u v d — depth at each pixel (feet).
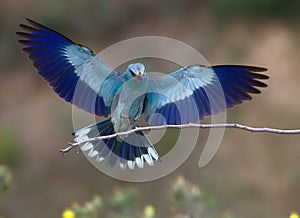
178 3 61.41
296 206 46.19
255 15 57.98
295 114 50.78
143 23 61.67
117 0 62.64
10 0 64.23
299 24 56.85
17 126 55.52
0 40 62.39
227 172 48.06
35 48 21.68
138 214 29.37
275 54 55.16
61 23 62.64
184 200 27.20
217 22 58.75
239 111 51.06
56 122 54.95
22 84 59.82
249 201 46.47
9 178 27.48
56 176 51.01
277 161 48.75
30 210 48.75
